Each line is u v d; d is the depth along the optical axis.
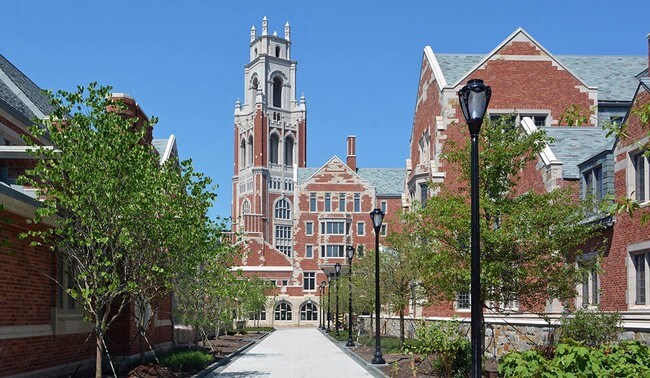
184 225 17.09
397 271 29.59
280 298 84.62
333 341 43.25
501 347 23.52
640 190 19.75
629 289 19.86
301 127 127.69
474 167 11.20
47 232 15.67
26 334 15.71
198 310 29.28
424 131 38.16
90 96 15.40
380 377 20.08
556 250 17.64
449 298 18.77
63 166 14.83
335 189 87.31
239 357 29.48
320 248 86.25
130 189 15.06
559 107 34.56
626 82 37.41
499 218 18.19
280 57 130.12
